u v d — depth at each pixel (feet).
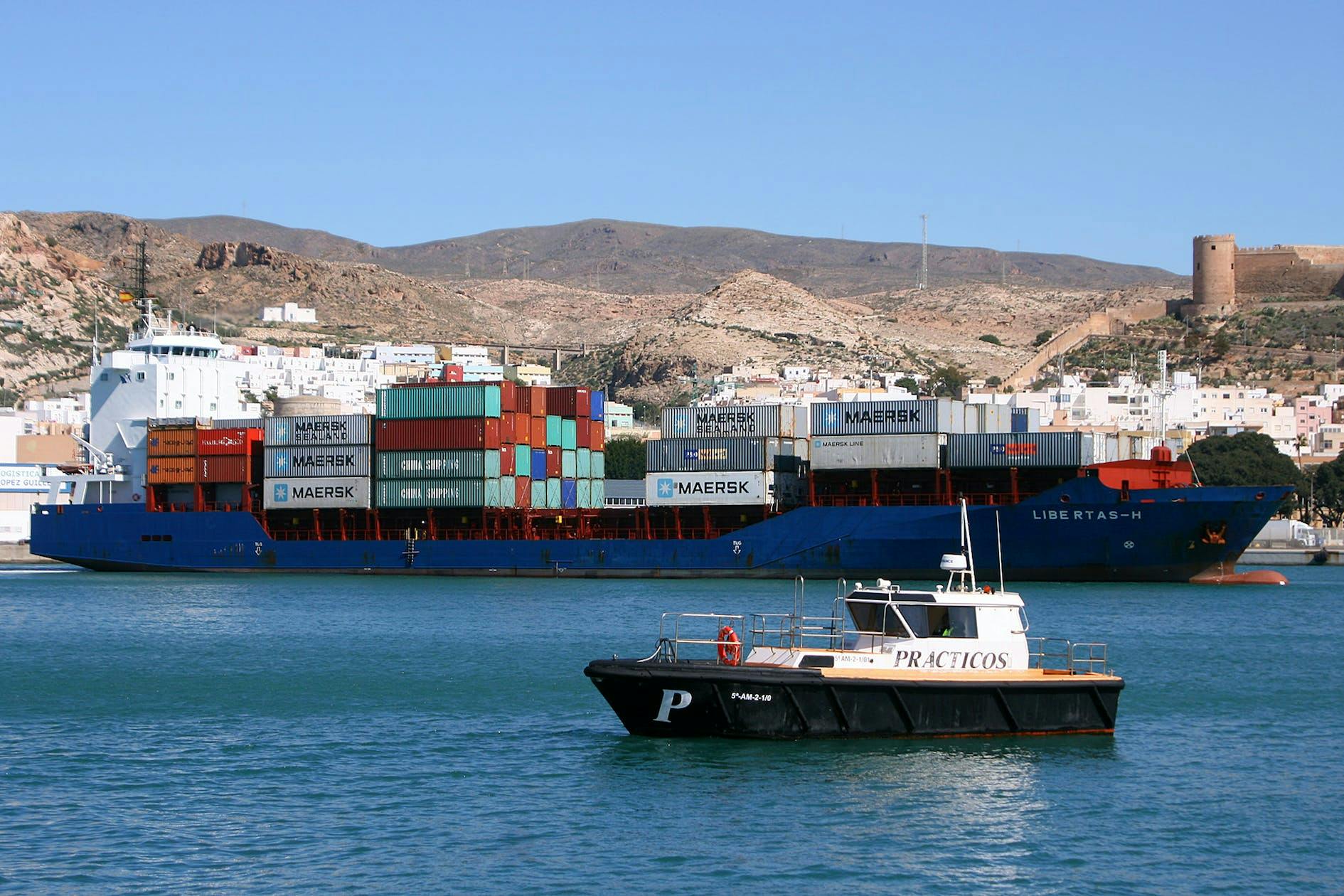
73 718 232.32
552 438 496.64
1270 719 224.12
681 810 170.60
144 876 151.64
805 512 434.71
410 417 478.18
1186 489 395.96
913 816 168.45
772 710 192.03
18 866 154.71
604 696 199.62
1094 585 416.87
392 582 474.90
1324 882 150.20
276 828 167.02
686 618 346.54
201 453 520.01
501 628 339.77
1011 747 195.93
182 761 199.82
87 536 544.21
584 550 469.57
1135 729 214.69
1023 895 146.51
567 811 171.32
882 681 191.21
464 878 150.41
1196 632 324.19
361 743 209.36
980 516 411.54
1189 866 154.30
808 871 152.05
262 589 458.91
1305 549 645.10
